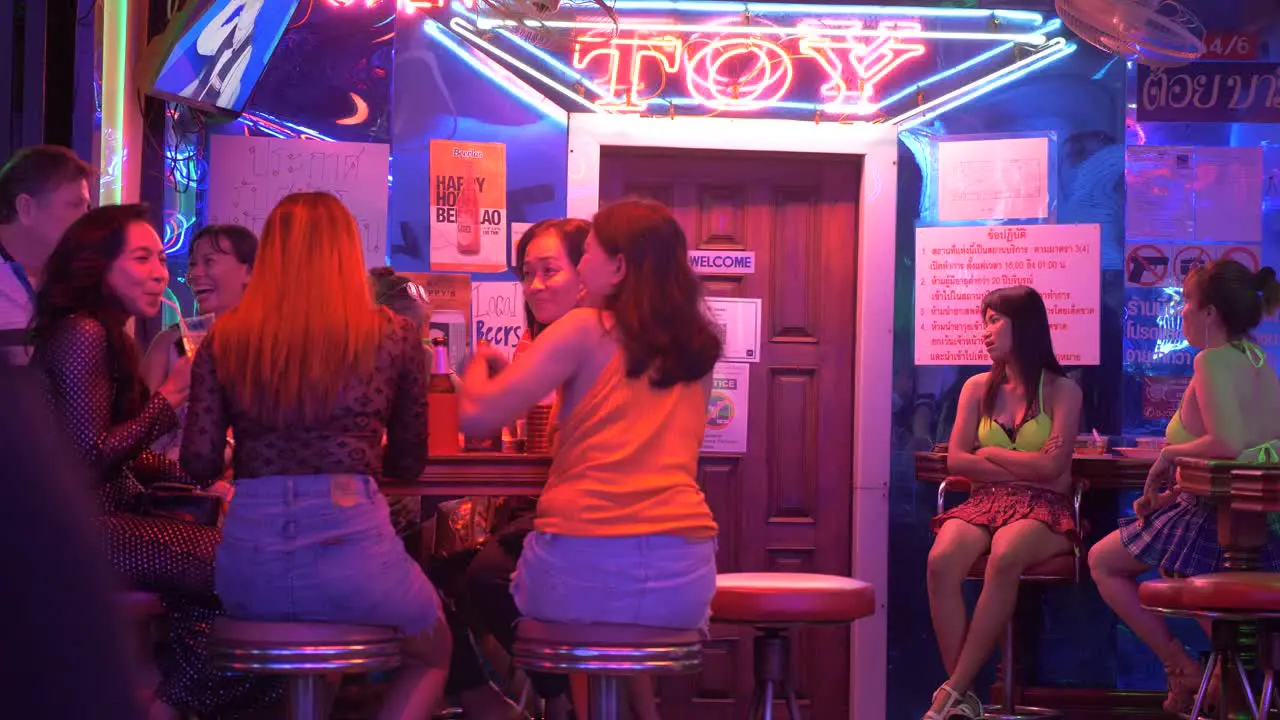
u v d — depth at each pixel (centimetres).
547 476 271
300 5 482
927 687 498
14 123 396
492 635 333
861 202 511
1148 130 507
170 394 277
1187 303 414
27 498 40
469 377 252
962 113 509
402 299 415
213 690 294
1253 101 506
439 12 491
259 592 240
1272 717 360
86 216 282
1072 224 504
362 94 485
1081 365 501
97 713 40
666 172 516
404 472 260
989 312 464
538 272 312
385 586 243
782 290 518
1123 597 431
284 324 244
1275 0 505
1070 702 487
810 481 516
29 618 40
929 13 508
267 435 244
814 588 279
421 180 488
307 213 253
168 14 446
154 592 284
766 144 506
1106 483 467
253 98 477
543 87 499
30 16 397
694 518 242
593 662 236
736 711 501
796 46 508
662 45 504
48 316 276
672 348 245
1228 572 340
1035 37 508
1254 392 399
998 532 437
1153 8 472
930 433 505
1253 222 505
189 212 469
